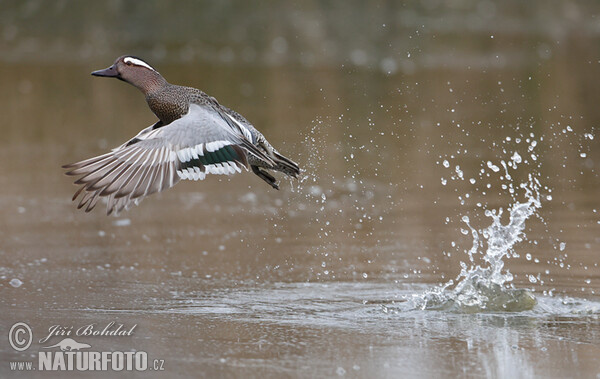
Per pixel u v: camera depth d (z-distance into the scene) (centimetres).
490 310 932
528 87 2555
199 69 2748
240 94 2402
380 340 823
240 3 3597
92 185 727
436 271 1084
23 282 1019
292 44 3198
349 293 993
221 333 841
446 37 3294
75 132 1991
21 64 2853
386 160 1769
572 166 1717
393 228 1300
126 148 750
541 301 953
